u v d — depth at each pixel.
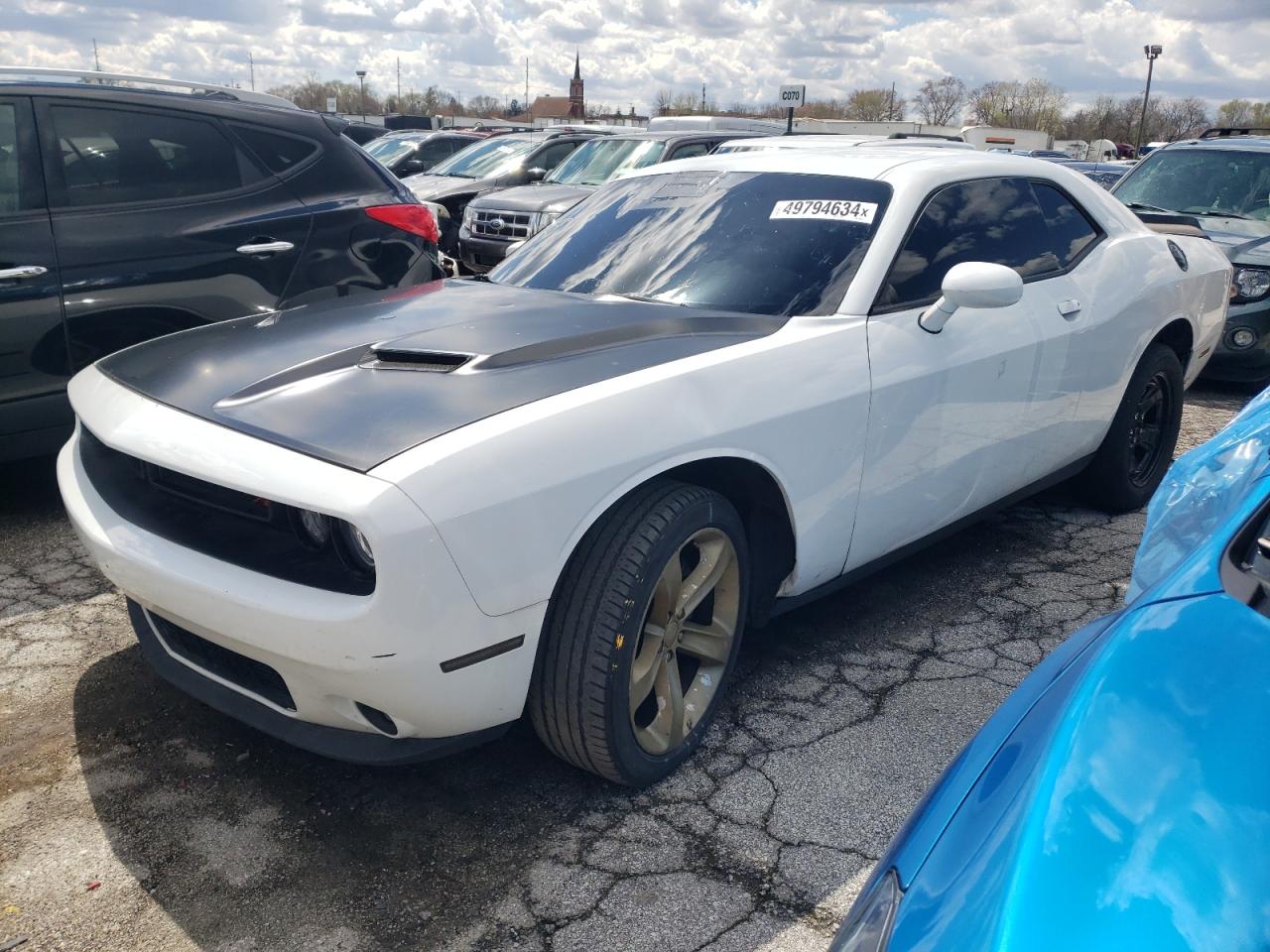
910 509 3.25
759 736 2.88
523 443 2.21
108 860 2.38
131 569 2.41
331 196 5.01
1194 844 1.10
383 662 2.09
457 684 2.19
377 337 2.79
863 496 3.03
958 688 3.16
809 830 2.48
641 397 2.44
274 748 2.83
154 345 3.05
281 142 4.93
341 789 2.65
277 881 2.31
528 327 2.79
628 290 3.27
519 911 2.21
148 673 3.22
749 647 3.41
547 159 12.22
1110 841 1.12
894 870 1.32
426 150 15.42
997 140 39.84
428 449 2.13
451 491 2.09
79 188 4.33
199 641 2.51
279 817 2.54
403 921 2.19
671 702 2.63
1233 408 6.78
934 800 1.41
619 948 2.11
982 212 3.58
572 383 2.43
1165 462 4.70
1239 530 1.66
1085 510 4.74
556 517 2.24
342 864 2.37
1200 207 7.68
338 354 2.67
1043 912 1.05
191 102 4.69
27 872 2.34
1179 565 1.70
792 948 2.11
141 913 2.21
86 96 4.40
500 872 2.34
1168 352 4.43
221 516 2.37
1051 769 1.24
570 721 2.42
